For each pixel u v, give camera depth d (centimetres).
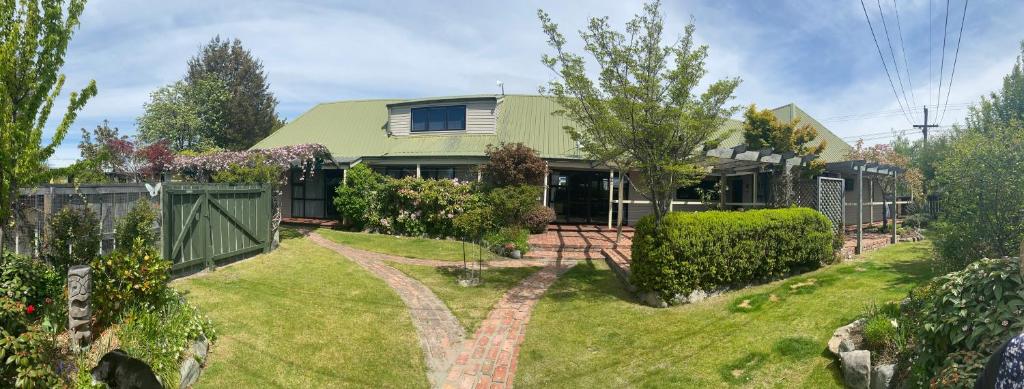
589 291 955
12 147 462
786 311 688
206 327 592
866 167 1133
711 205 1600
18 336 410
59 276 586
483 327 756
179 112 3525
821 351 546
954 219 680
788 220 878
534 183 1642
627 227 1870
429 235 1652
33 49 483
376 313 786
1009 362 168
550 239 1510
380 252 1361
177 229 889
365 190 1766
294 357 585
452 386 561
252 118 3975
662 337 671
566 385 559
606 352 646
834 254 959
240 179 1249
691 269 790
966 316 398
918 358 427
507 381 574
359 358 607
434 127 2092
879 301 656
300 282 935
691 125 789
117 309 522
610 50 813
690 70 812
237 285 866
